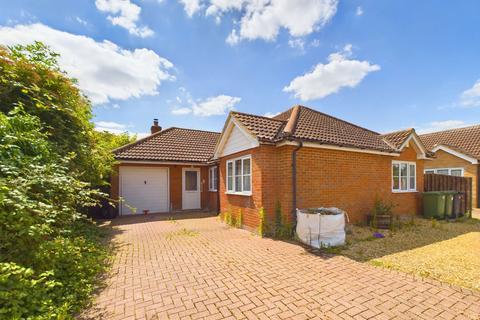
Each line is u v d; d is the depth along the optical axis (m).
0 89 4.91
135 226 9.20
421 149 10.91
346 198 8.17
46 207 3.45
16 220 3.10
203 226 9.12
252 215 7.82
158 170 13.23
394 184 10.11
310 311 3.08
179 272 4.44
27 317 2.51
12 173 3.25
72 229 5.53
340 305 3.21
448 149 15.17
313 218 6.11
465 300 3.30
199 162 13.36
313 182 7.45
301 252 5.56
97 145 8.54
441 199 9.85
